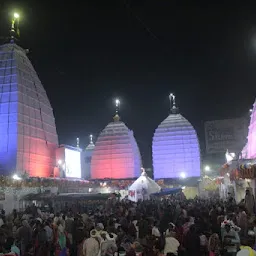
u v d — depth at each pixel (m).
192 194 53.94
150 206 24.97
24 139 40.59
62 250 13.12
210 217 16.42
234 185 31.03
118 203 28.50
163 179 55.47
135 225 15.50
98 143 60.00
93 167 59.03
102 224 14.73
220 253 10.93
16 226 16.50
